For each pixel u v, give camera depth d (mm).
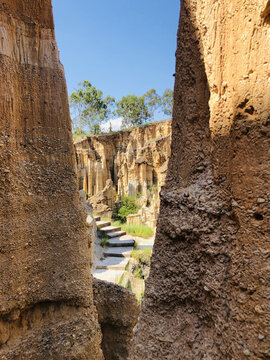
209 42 1429
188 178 1699
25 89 2869
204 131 1627
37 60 3000
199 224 1446
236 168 1192
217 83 1363
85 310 3053
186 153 1723
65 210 3066
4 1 2682
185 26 1749
